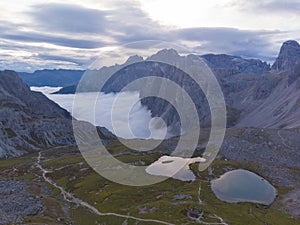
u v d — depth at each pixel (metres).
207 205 130.12
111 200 138.00
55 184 173.00
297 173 183.50
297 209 132.00
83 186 160.88
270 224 116.56
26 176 192.75
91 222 117.00
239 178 159.12
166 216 119.38
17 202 134.75
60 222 113.44
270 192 149.75
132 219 117.75
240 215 122.38
